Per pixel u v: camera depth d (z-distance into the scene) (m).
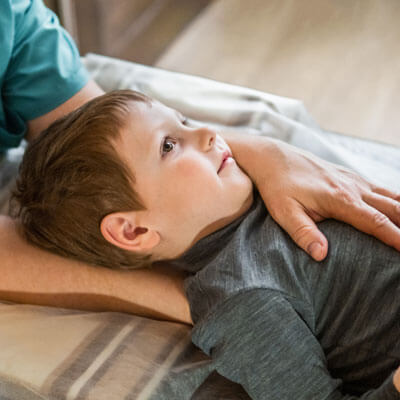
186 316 0.83
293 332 0.71
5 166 1.05
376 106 1.75
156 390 0.74
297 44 1.96
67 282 0.83
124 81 1.26
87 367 0.75
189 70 1.89
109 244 0.80
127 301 0.84
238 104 1.22
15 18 0.93
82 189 0.76
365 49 1.93
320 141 1.10
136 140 0.76
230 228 0.82
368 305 0.74
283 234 0.78
